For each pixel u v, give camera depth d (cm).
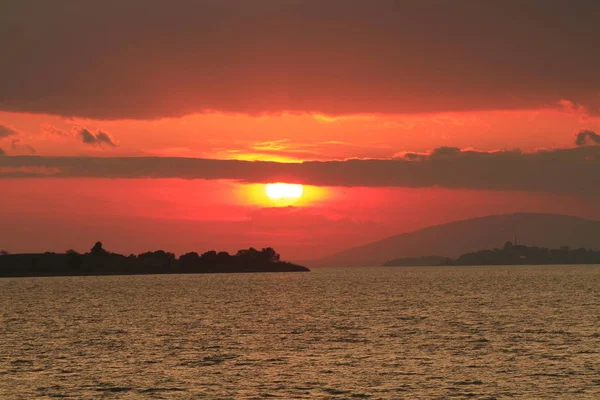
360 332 13300
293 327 14400
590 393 7881
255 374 9088
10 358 10388
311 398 7838
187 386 8419
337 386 8356
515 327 13700
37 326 15138
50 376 9019
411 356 10306
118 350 11131
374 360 10006
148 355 10606
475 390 8088
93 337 12900
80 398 7869
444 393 7962
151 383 8594
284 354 10631
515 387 8194
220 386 8406
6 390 8244
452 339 12056
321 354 10600
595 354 10206
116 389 8281
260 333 13338
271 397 7881
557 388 8125
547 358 9944
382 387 8281
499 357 10081
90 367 9619
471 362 9738
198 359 10231
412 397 7812
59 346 11644
